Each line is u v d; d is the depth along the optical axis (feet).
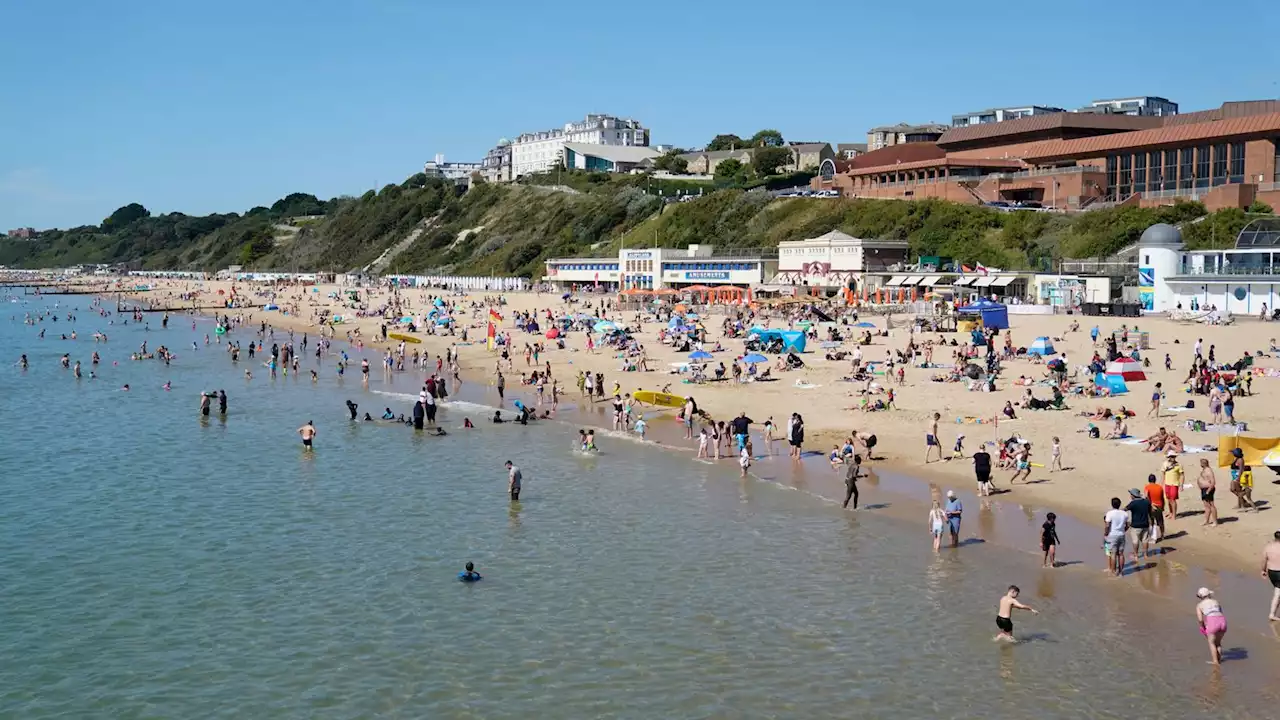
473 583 110.83
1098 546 113.19
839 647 92.02
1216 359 226.58
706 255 531.91
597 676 87.71
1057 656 88.28
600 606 103.30
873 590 104.99
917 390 205.98
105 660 93.25
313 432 185.16
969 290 394.52
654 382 240.12
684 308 395.96
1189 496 124.57
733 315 379.35
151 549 124.88
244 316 545.44
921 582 106.52
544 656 91.91
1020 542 116.37
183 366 320.50
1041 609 97.66
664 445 178.29
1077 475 139.64
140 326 495.00
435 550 122.62
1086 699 80.89
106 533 131.95
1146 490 110.63
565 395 236.63
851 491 133.49
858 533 123.44
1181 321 294.05
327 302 615.57
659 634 96.07
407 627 99.25
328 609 104.22
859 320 335.88
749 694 83.82
